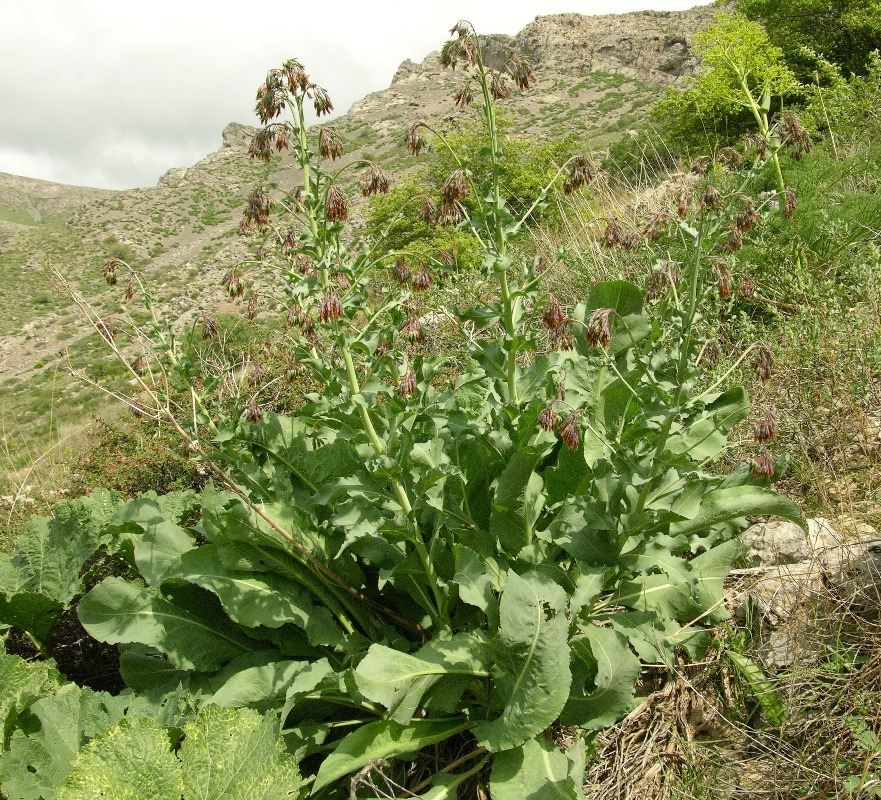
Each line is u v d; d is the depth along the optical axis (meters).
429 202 3.13
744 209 2.99
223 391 4.34
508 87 3.02
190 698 2.99
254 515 3.15
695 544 3.32
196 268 56.03
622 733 3.04
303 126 3.09
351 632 3.18
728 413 3.41
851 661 2.96
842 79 11.70
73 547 4.01
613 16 108.56
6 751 2.78
